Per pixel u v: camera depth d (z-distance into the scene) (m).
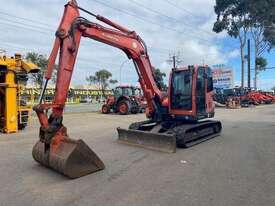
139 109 23.69
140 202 4.84
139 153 8.59
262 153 8.42
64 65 7.38
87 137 11.55
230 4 42.31
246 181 5.85
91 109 31.08
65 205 4.79
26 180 6.11
